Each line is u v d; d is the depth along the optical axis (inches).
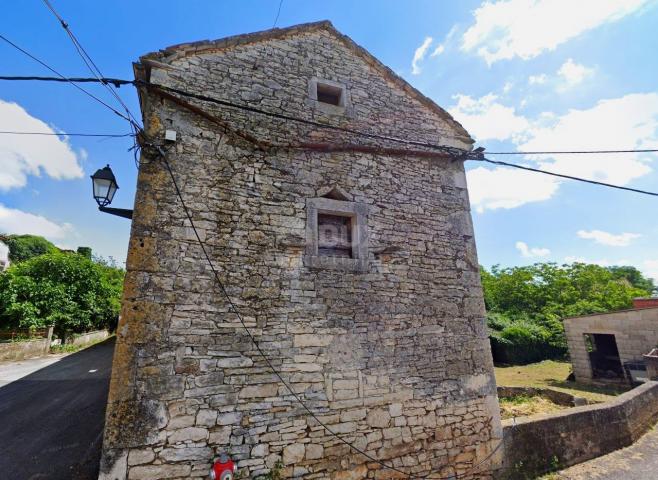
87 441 222.4
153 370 141.6
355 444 165.5
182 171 168.6
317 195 194.2
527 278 947.3
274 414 154.8
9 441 224.1
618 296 837.8
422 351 193.0
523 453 199.0
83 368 451.5
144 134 159.5
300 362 165.2
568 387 440.8
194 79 184.9
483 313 215.9
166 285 151.9
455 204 232.5
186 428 140.6
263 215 178.4
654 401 285.0
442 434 184.4
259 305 165.2
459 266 219.8
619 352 450.9
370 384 176.2
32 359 511.5
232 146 182.1
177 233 159.6
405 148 229.0
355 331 180.5
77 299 650.2
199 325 152.8
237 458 144.5
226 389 149.9
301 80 212.1
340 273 185.9
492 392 203.3
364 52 235.9
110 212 167.3
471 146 253.3
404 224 212.1
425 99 246.5
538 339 676.7
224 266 163.8
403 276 201.2
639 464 205.3
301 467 153.3
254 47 205.9
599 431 225.8
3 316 546.3
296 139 199.0
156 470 133.2
